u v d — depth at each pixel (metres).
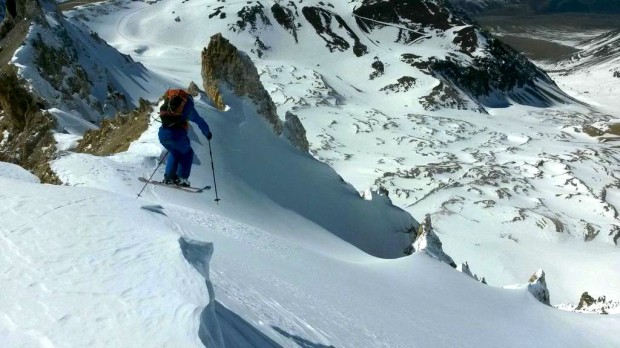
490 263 78.31
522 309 31.88
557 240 83.81
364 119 160.38
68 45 94.38
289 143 50.28
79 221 6.99
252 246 20.77
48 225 6.80
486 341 23.23
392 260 33.31
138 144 35.09
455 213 91.75
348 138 145.00
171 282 5.66
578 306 51.84
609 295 69.12
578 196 100.62
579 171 114.69
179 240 6.63
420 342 17.70
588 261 77.75
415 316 21.59
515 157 127.62
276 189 42.00
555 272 75.88
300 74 195.38
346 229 46.03
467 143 145.88
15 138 52.97
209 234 18.73
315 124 153.75
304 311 13.43
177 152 11.98
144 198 24.14
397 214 52.00
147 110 41.84
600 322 33.00
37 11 84.88
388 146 139.62
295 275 18.25
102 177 26.81
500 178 108.12
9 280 5.60
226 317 8.30
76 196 7.87
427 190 102.44
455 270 34.56
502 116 187.62
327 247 36.19
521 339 26.05
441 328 21.64
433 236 42.88
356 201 49.47
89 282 5.58
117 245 6.41
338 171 116.00
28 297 5.31
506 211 91.06
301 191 45.44
